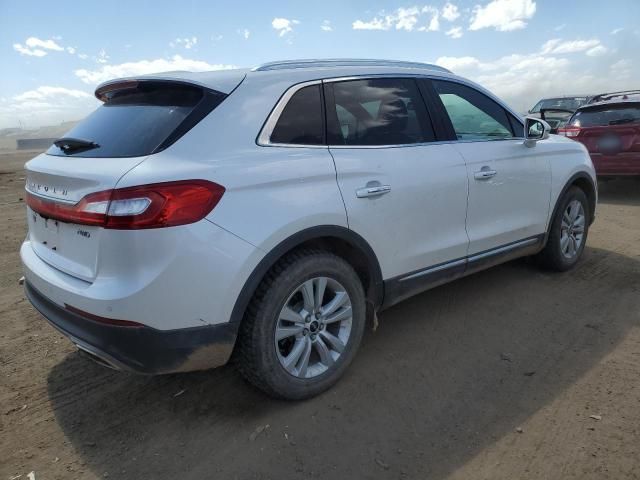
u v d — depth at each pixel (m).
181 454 2.52
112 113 2.91
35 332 3.88
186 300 2.36
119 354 2.38
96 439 2.65
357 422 2.70
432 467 2.36
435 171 3.38
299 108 2.89
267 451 2.51
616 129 7.93
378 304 3.24
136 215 2.25
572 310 3.96
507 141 4.06
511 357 3.30
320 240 2.97
